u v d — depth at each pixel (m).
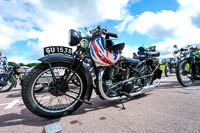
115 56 1.97
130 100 2.35
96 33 1.89
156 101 2.16
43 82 2.83
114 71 2.11
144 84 2.60
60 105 2.28
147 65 2.67
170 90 2.93
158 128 1.27
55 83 1.62
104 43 1.88
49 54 1.69
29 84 1.47
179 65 3.19
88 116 1.66
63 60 1.64
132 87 2.16
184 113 1.60
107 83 1.94
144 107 1.91
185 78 4.07
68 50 1.80
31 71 1.51
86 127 1.35
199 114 1.55
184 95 2.43
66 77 1.67
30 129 1.36
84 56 1.77
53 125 1.39
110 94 2.02
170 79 5.05
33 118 1.66
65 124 1.44
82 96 1.80
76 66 1.75
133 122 1.43
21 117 1.70
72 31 1.78
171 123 1.36
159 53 2.94
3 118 1.68
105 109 1.92
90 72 1.94
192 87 3.17
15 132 1.29
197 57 3.27
